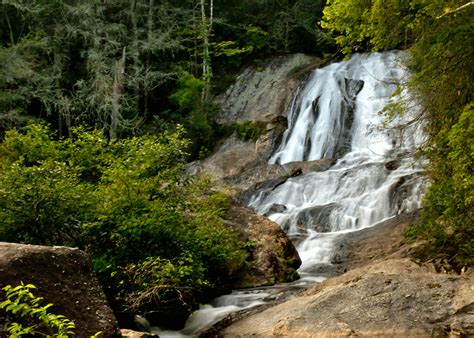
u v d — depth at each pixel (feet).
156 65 95.91
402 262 30.27
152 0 93.66
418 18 34.96
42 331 19.07
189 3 104.42
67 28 86.33
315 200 57.72
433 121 36.81
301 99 82.64
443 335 21.02
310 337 22.58
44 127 37.63
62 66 86.84
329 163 65.57
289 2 106.42
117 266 28.71
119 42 92.07
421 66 36.94
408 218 43.32
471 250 30.27
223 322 28.19
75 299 21.02
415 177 51.34
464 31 33.35
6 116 73.41
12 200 28.94
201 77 92.94
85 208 30.66
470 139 27.66
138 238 29.32
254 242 37.35
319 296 25.66
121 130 84.02
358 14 35.99
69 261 21.99
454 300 22.57
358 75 81.15
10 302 15.57
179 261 28.07
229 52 93.04
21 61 76.95
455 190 29.86
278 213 53.93
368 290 24.61
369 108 74.59
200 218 33.55
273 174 65.41
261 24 103.81
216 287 33.63
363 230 45.29
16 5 79.77
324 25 37.91
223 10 104.42
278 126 80.53
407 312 22.54
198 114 84.43
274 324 24.61
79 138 37.04
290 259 38.86
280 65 94.48
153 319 29.27
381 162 59.47
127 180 30.32
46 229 29.84
